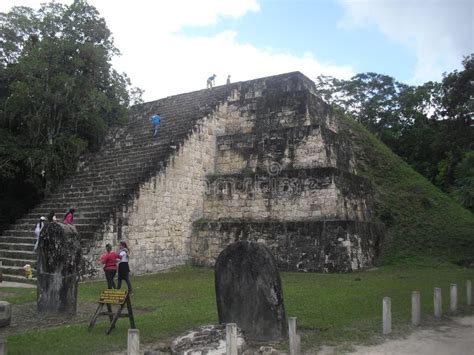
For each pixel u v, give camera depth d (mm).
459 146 20297
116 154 20312
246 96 21734
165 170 17391
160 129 20891
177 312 9023
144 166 18047
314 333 7516
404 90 47000
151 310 9453
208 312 8984
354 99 49312
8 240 16953
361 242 17234
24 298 10594
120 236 15320
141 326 7844
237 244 7703
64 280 8875
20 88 16594
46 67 17297
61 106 18219
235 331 5527
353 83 49656
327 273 15516
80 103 18625
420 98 41875
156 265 16609
